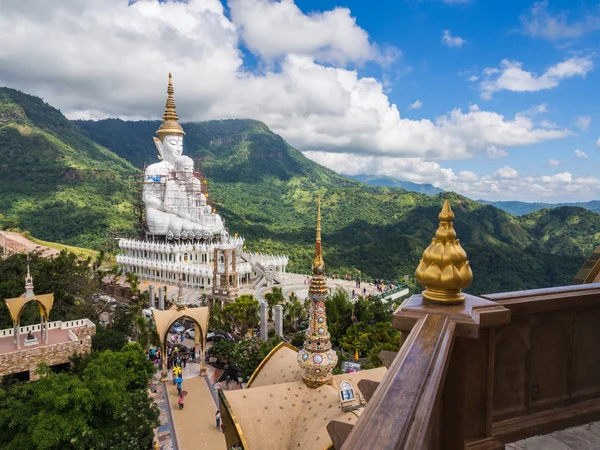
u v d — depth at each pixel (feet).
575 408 27.22
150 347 177.88
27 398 105.81
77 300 202.39
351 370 149.59
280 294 218.38
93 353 140.46
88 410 94.32
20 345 146.00
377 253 484.74
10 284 188.14
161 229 308.81
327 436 68.49
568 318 27.55
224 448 110.11
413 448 11.03
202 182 361.51
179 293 160.04
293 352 103.30
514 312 24.47
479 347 22.06
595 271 36.01
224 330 194.90
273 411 76.84
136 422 100.48
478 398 22.11
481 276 448.24
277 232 646.74
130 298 249.34
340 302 219.41
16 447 87.81
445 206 21.99
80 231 532.73
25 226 531.91
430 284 21.49
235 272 241.76
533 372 26.53
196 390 146.20
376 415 12.87
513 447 24.66
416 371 14.79
